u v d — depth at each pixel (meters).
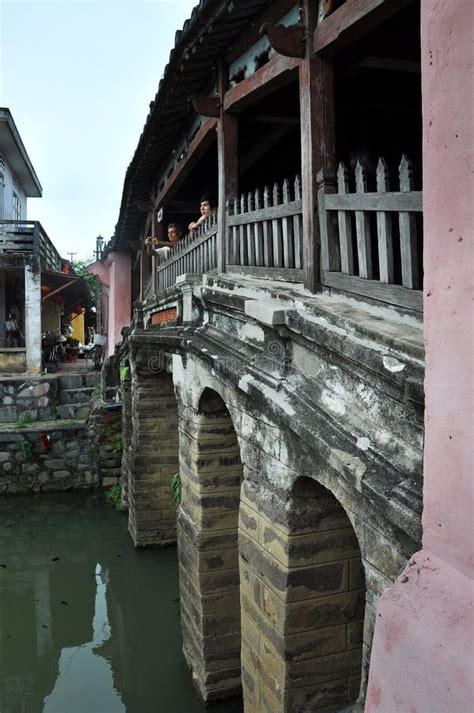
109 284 19.17
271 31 4.12
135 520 10.77
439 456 1.95
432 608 1.90
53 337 21.20
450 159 1.87
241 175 9.32
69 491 14.75
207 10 4.88
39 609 9.13
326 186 3.90
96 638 8.37
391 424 2.72
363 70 5.58
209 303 5.36
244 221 5.35
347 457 2.84
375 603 2.77
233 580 6.12
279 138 7.53
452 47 1.85
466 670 1.73
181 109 6.96
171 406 10.64
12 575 10.21
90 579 10.08
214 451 6.00
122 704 6.75
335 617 3.99
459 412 1.86
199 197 10.35
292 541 3.87
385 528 2.61
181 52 5.70
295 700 3.95
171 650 7.75
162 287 9.17
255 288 4.37
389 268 3.30
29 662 7.80
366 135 7.13
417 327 2.98
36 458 14.67
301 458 3.60
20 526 12.48
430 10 1.96
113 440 14.80
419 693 1.88
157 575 9.93
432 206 1.97
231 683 6.17
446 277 1.91
